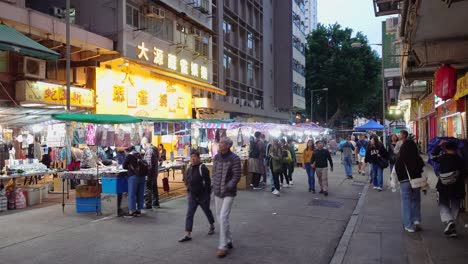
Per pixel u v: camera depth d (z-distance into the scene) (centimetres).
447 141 767
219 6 3147
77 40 1603
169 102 2364
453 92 882
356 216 995
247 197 1312
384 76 2986
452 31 759
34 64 1490
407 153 796
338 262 635
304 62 5378
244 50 3828
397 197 1279
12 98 1469
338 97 5472
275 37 4712
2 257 664
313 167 1373
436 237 739
